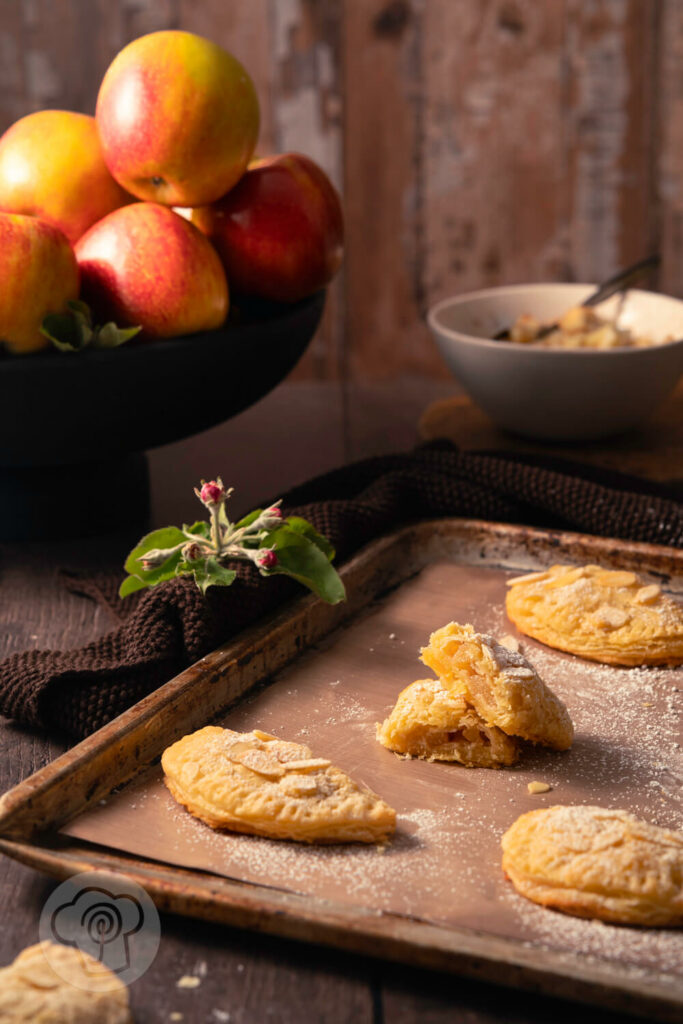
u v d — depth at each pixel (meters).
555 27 1.49
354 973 0.74
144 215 0.98
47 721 0.85
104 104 0.99
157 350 0.96
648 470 1.07
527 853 0.76
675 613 0.90
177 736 0.83
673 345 1.06
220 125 0.98
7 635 0.92
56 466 1.00
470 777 0.81
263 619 0.89
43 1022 0.71
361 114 1.54
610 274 1.59
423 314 1.62
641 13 1.48
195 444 1.17
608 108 1.52
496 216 1.57
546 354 1.06
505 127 1.53
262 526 0.89
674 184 1.55
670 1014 0.71
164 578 0.90
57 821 0.78
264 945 0.75
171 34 0.99
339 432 1.19
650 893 0.74
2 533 1.01
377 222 1.58
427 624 0.92
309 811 0.77
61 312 0.96
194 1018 0.72
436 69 1.51
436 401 1.25
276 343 1.00
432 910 0.75
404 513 1.00
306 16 1.49
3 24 1.48
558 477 1.00
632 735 0.84
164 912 0.75
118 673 0.85
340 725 0.84
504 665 0.83
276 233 1.02
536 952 0.73
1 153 1.02
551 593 0.91
